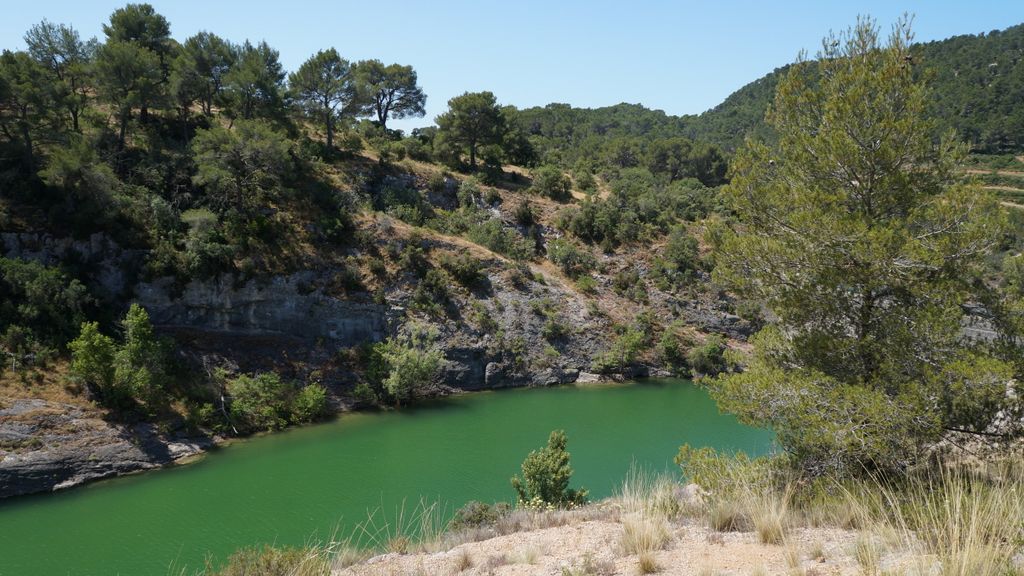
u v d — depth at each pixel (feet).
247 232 159.12
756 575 25.12
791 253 48.49
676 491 45.88
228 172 159.33
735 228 55.67
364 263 174.70
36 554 77.71
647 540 31.55
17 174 139.13
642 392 174.40
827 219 45.06
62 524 86.53
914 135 46.29
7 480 94.99
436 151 250.37
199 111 213.05
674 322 206.90
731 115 554.05
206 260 145.79
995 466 38.52
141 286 138.51
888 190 46.80
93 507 92.27
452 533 43.93
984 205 43.91
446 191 229.04
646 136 474.08
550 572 29.71
